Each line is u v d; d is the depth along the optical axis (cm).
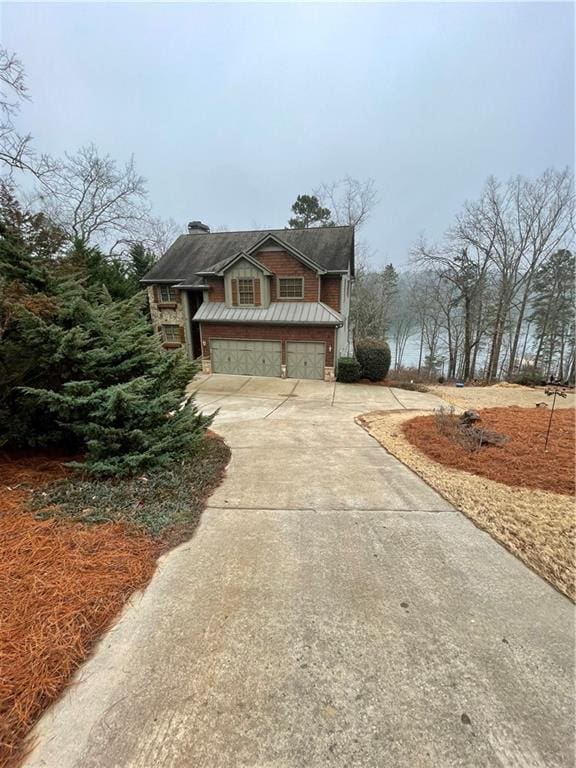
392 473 497
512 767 158
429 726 175
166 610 248
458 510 393
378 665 208
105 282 1224
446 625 238
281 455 574
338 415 893
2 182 908
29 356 432
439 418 719
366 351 1495
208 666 206
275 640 225
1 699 179
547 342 2725
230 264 1484
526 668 206
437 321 2984
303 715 180
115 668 203
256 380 1470
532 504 400
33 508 355
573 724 175
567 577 285
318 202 2723
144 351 490
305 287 1475
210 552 316
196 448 559
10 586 254
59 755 161
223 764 159
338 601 260
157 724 175
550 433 652
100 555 296
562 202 2014
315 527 359
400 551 320
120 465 425
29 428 463
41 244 507
